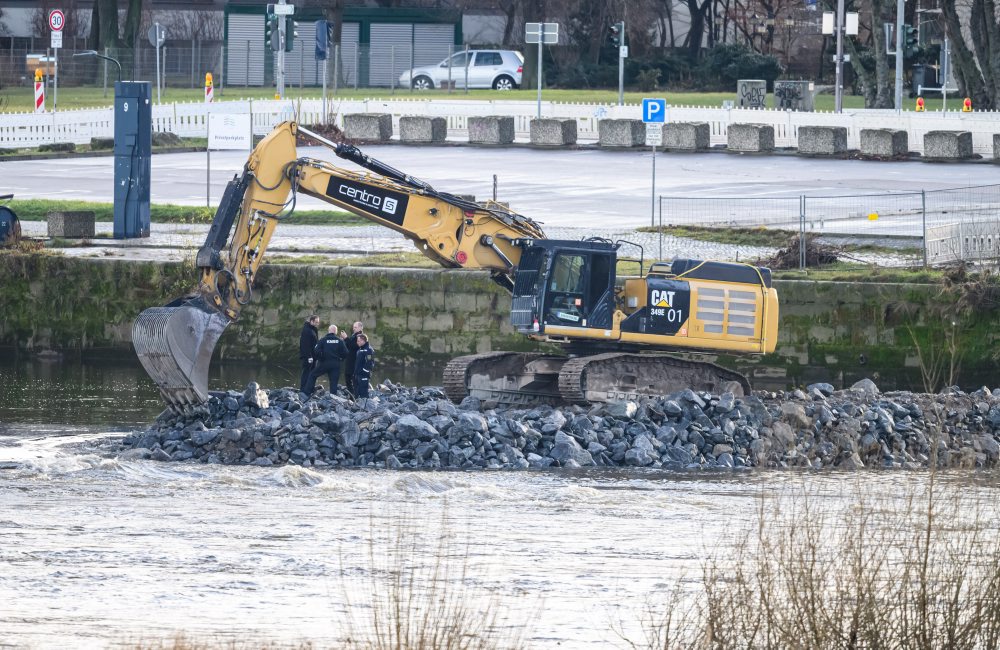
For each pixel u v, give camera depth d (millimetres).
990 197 174125
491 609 48562
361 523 68438
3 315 151125
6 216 156125
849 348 133750
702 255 147250
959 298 130875
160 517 68938
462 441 93562
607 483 85812
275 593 51344
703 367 105375
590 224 163250
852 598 40781
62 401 117812
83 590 51625
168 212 174375
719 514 72938
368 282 144000
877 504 64000
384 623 44938
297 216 175000
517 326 102688
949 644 38906
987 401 106438
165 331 92812
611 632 45375
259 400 96750
